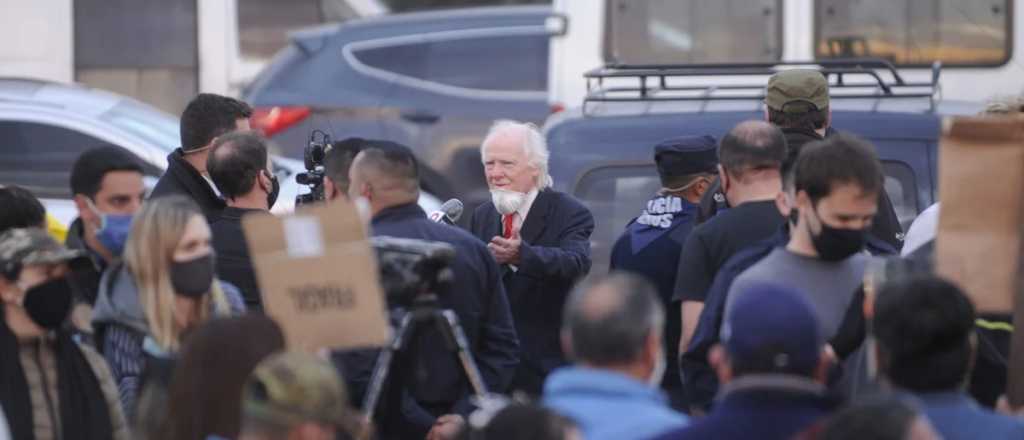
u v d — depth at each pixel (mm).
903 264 16031
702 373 17672
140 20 49500
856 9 43125
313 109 45281
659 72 28969
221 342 14086
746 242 18688
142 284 16469
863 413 11758
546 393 13719
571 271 21609
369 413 16391
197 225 16547
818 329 12961
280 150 45000
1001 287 15320
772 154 18812
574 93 44438
